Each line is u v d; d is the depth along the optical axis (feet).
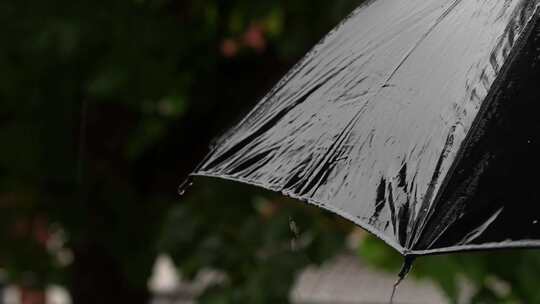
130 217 28.43
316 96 8.85
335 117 8.38
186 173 27.94
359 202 7.43
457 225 6.81
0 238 30.22
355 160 7.79
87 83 23.62
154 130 27.14
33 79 25.44
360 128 7.98
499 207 6.80
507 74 7.30
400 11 8.86
